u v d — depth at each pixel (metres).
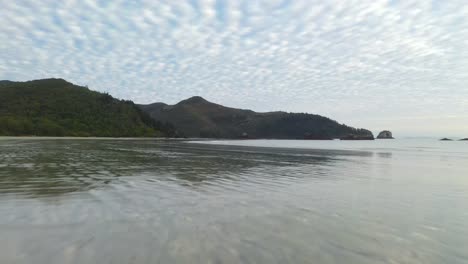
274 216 7.22
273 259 4.58
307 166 19.97
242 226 6.30
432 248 5.32
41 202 7.84
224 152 33.12
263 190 10.80
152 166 17.39
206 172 15.45
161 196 9.12
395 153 38.88
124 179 12.16
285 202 8.86
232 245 5.12
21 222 6.09
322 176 15.13
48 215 6.64
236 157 26.20
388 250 5.16
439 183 13.66
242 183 12.30
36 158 19.66
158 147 41.75
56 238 5.20
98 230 5.70
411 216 7.62
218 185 11.61
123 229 5.81
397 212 8.01
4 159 18.55
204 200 8.78
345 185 12.41
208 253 4.72
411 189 11.84
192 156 26.11
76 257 4.41
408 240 5.73
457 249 5.30
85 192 9.31
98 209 7.30
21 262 4.20
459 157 32.81
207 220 6.68
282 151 37.78
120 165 17.27
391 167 20.48
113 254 4.56
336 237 5.77
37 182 10.80
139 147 40.31
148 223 6.27
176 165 18.39
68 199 8.28
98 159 20.52
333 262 4.56
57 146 35.72
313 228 6.32
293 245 5.24
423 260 4.77
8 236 5.25
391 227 6.58
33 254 4.48
